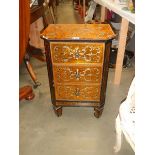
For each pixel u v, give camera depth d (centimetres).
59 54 126
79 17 411
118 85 194
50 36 123
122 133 112
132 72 214
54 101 150
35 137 142
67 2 580
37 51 241
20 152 131
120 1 174
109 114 160
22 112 164
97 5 260
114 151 130
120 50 179
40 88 194
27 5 126
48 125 151
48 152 131
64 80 138
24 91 173
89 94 144
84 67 131
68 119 156
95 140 138
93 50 124
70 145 135
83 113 162
